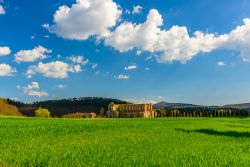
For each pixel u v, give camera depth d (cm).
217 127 4012
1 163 957
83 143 1638
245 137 2356
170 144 1688
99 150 1336
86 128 3131
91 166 961
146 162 1054
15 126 3347
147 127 3659
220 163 1088
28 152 1206
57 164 969
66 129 2866
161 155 1237
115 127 3519
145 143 1708
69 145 1529
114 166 970
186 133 2655
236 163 1112
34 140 1748
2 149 1298
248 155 1343
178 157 1189
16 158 1047
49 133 2345
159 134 2467
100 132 2583
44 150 1289
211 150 1466
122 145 1585
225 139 2147
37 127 3136
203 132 2853
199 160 1140
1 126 3341
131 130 2966
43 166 937
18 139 1794
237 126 4675
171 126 4041
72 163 988
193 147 1570
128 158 1131
